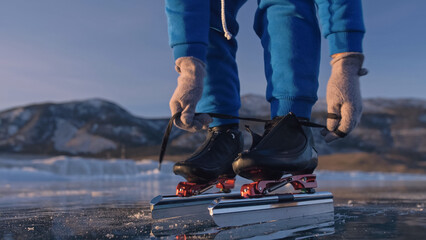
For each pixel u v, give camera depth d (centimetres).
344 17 87
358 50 87
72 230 69
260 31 103
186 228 69
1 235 65
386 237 58
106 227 73
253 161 77
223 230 66
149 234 63
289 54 90
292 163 83
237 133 105
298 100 90
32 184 375
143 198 163
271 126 91
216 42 109
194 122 88
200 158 94
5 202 144
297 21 91
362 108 86
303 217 84
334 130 86
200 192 99
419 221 78
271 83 92
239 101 112
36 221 83
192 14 90
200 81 89
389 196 180
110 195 189
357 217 85
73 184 376
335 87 85
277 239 57
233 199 74
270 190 82
